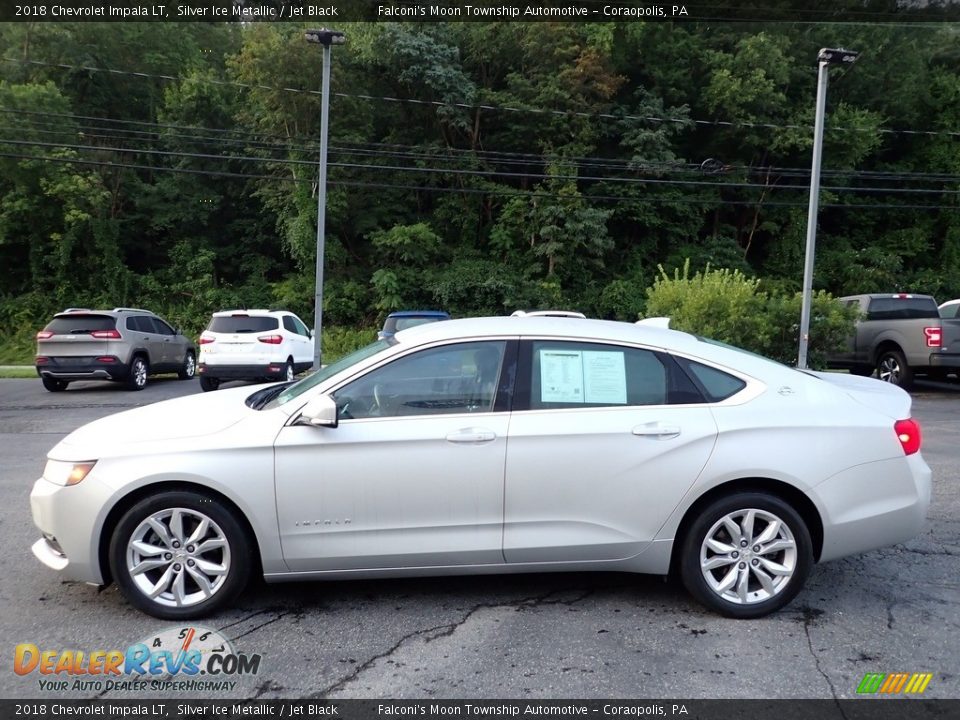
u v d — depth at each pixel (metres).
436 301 28.64
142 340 15.59
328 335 27.64
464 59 30.84
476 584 4.19
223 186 33.31
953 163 33.66
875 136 30.67
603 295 28.92
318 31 16.92
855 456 3.74
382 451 3.61
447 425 3.66
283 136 28.55
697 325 14.60
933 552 4.79
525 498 3.66
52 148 28.36
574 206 28.34
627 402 3.78
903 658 3.31
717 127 31.23
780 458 3.66
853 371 16.16
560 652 3.35
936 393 14.46
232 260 33.12
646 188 30.66
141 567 3.62
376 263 30.92
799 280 32.53
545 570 3.76
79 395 14.43
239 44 36.56
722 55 30.28
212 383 15.11
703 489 3.66
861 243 34.78
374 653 3.34
